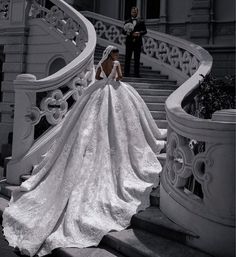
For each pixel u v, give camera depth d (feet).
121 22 39.83
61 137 17.16
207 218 11.09
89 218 13.38
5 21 38.81
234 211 10.58
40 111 20.18
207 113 19.06
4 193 18.78
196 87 19.67
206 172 11.22
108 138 16.65
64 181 14.85
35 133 22.07
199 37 44.09
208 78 20.16
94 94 17.87
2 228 15.17
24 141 19.84
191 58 29.37
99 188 14.85
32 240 12.85
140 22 30.19
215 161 10.93
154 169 16.14
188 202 11.91
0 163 27.81
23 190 16.66
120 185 15.08
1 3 39.45
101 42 41.06
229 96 19.48
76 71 22.11
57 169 15.88
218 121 10.94
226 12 43.01
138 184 15.30
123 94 17.89
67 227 13.07
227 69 42.19
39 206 15.05
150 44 34.65
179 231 11.79
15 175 19.52
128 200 14.42
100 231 12.69
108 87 17.94
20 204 15.83
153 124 18.84
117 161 16.02
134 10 30.37
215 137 10.88
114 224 13.28
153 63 33.88
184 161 12.24
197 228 11.39
